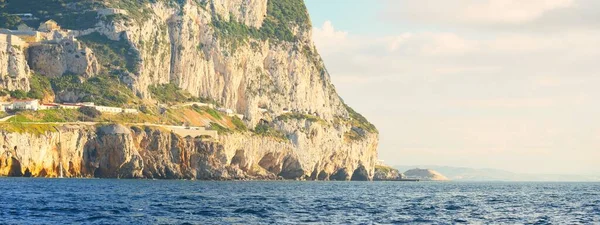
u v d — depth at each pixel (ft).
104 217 505.25
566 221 558.56
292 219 531.09
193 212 560.61
